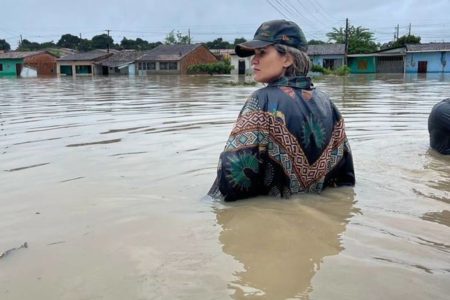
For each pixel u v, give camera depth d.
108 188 3.67
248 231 2.77
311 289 2.08
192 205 3.26
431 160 4.68
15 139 6.08
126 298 2.01
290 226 2.85
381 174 4.14
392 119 8.01
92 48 115.62
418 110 9.71
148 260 2.38
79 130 6.84
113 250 2.50
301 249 2.51
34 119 8.41
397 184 3.82
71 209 3.18
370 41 71.75
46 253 2.48
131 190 3.61
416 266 2.31
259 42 3.48
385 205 3.28
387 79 33.78
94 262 2.36
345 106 10.84
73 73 70.56
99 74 68.69
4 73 70.69
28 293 2.07
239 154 3.31
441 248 2.54
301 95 3.47
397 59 58.84
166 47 67.88
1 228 2.86
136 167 4.34
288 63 3.53
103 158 4.76
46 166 4.46
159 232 2.75
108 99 14.05
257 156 3.35
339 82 28.23
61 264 2.35
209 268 2.29
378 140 5.75
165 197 3.43
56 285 2.14
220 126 7.09
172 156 4.80
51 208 3.21
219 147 5.26
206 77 44.91
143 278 2.19
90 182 3.86
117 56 70.38
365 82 28.06
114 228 2.82
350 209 3.19
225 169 3.30
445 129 4.87
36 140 5.97
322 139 3.46
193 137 5.99
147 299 2.00
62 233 2.76
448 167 4.41
